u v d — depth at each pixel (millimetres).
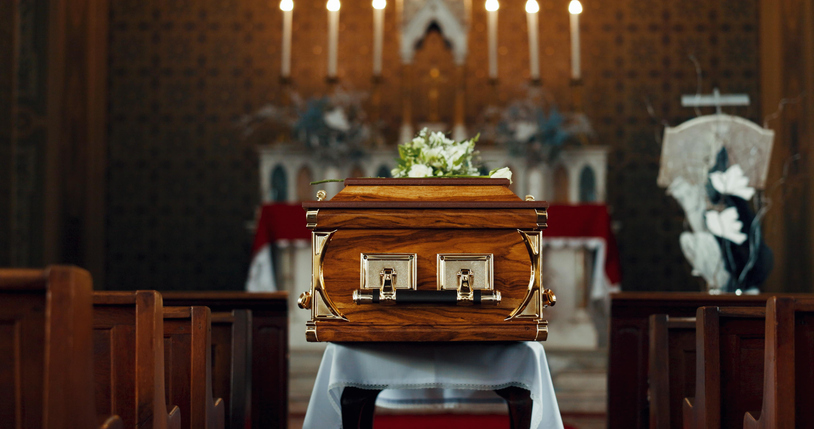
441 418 4828
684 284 7773
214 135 7977
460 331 2088
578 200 7223
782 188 7062
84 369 1457
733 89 7957
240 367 2863
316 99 7449
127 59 8039
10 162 6129
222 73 8039
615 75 8047
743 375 2229
